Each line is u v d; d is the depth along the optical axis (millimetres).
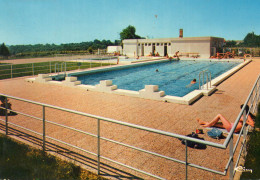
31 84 13867
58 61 31594
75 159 4488
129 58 37344
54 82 13609
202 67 25047
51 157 4496
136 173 4035
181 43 35969
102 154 4754
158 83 15844
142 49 40906
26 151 4715
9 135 5664
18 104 8820
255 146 4836
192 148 5031
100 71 20484
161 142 5352
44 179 3656
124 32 55062
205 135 5734
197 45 34625
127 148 5031
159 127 6355
